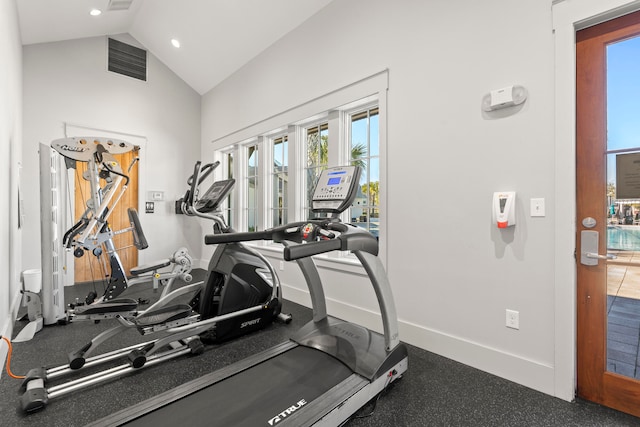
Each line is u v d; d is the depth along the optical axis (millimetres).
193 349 2352
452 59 2291
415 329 2520
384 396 1834
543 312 1893
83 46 4789
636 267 1671
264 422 1375
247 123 4676
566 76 1792
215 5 3982
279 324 3031
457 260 2277
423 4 2461
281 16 3689
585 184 1806
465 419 1634
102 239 2637
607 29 1733
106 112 5004
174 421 1395
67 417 1656
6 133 2682
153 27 4859
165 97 5633
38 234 4293
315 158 3863
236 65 4816
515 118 1996
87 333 2830
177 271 3104
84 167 4754
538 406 1745
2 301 2439
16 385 1956
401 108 2615
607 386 1739
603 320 1758
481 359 2143
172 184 5715
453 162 2293
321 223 1997
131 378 2045
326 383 1689
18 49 3705
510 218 1963
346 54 3084
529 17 1936
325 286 3318
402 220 2617
